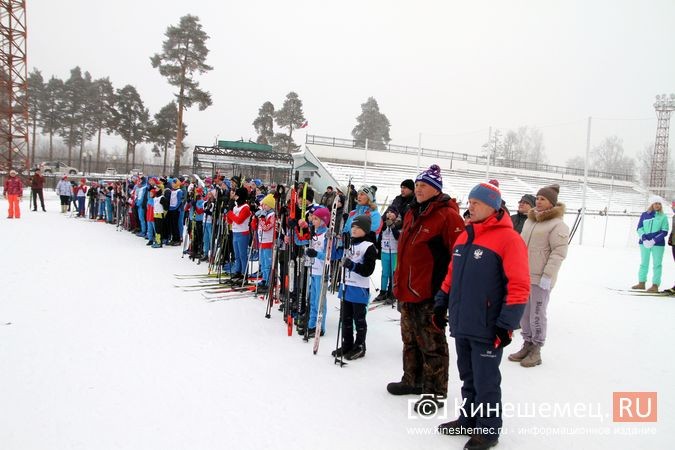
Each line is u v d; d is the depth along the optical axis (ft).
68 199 68.03
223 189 28.66
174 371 13.43
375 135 201.67
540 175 148.05
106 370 13.29
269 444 9.74
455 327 9.94
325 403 11.80
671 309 22.85
